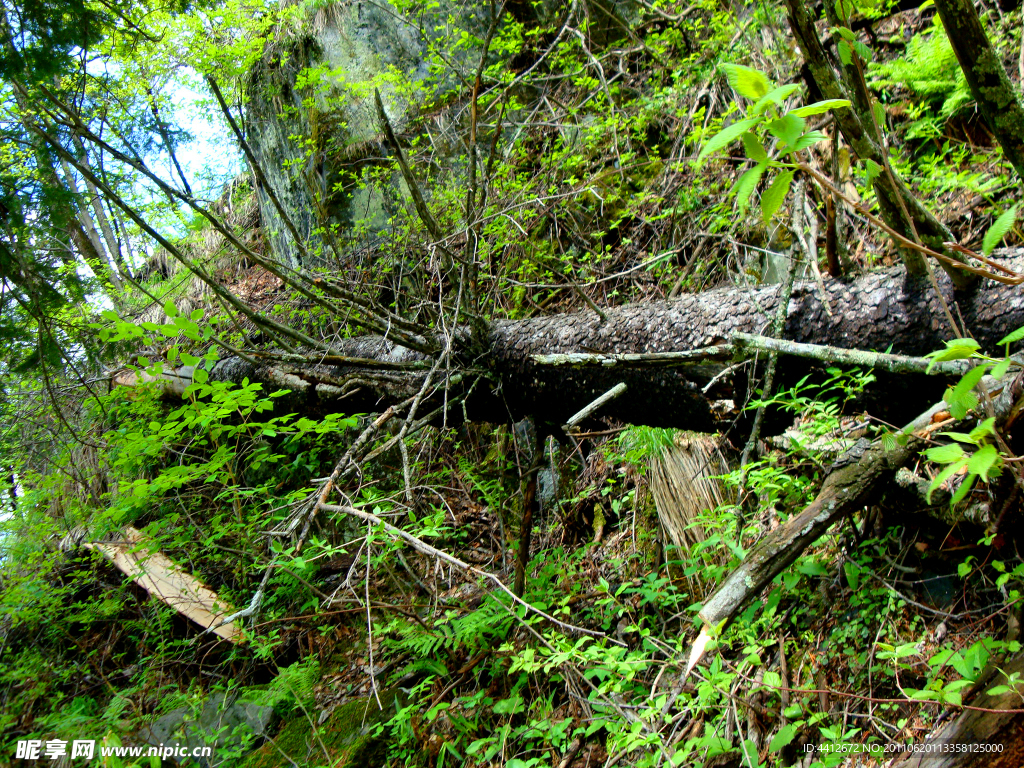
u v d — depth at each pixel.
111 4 2.81
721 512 2.40
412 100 4.81
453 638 2.72
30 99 2.40
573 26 4.97
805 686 1.99
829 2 1.26
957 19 1.10
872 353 1.49
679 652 2.05
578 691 2.30
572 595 2.83
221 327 4.31
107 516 3.51
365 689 3.07
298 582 3.41
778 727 1.93
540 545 3.42
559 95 5.01
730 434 2.35
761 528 2.45
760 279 3.28
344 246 4.90
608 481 3.32
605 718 2.07
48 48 2.31
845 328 1.93
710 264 3.62
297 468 4.20
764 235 3.35
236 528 3.35
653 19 4.87
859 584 2.09
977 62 1.13
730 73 0.73
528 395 2.80
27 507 4.16
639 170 4.23
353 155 5.08
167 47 3.64
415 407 2.41
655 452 2.83
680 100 4.25
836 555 2.22
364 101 5.13
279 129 5.41
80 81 2.75
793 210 2.47
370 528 2.16
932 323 1.75
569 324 2.66
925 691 1.46
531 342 2.71
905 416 1.91
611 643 2.56
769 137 3.21
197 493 3.81
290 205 5.48
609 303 3.87
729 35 4.00
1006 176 2.73
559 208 4.12
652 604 2.61
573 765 2.24
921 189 2.96
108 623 3.77
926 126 3.07
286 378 3.54
